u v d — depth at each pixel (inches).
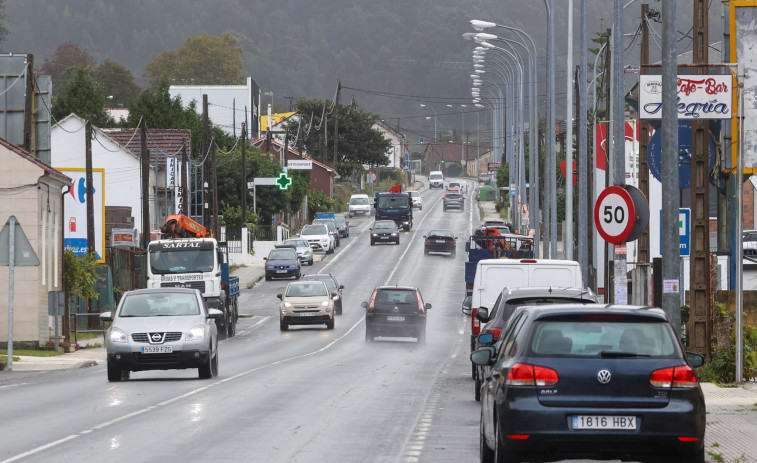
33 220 3789.4
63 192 4131.4
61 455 1305.4
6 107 4532.5
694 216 2298.2
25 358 3248.0
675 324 1867.6
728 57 2536.9
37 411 1790.1
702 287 2284.7
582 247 3533.5
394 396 2023.9
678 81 2106.3
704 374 2185.0
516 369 1076.5
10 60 4559.5
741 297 2119.8
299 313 4699.8
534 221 5920.3
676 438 1055.0
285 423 1611.7
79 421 1641.2
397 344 3961.6
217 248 4384.8
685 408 1059.3
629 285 3127.5
